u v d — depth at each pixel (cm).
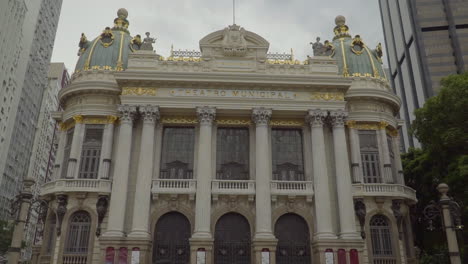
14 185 8988
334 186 3712
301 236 3641
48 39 10306
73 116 3872
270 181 3656
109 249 3294
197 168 3666
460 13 10500
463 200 3312
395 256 3609
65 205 3591
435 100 3625
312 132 3759
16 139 8950
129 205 3553
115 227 3378
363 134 3994
